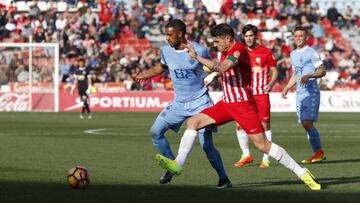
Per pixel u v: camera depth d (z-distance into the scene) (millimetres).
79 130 41594
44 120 51375
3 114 59719
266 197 16547
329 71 71188
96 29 74250
